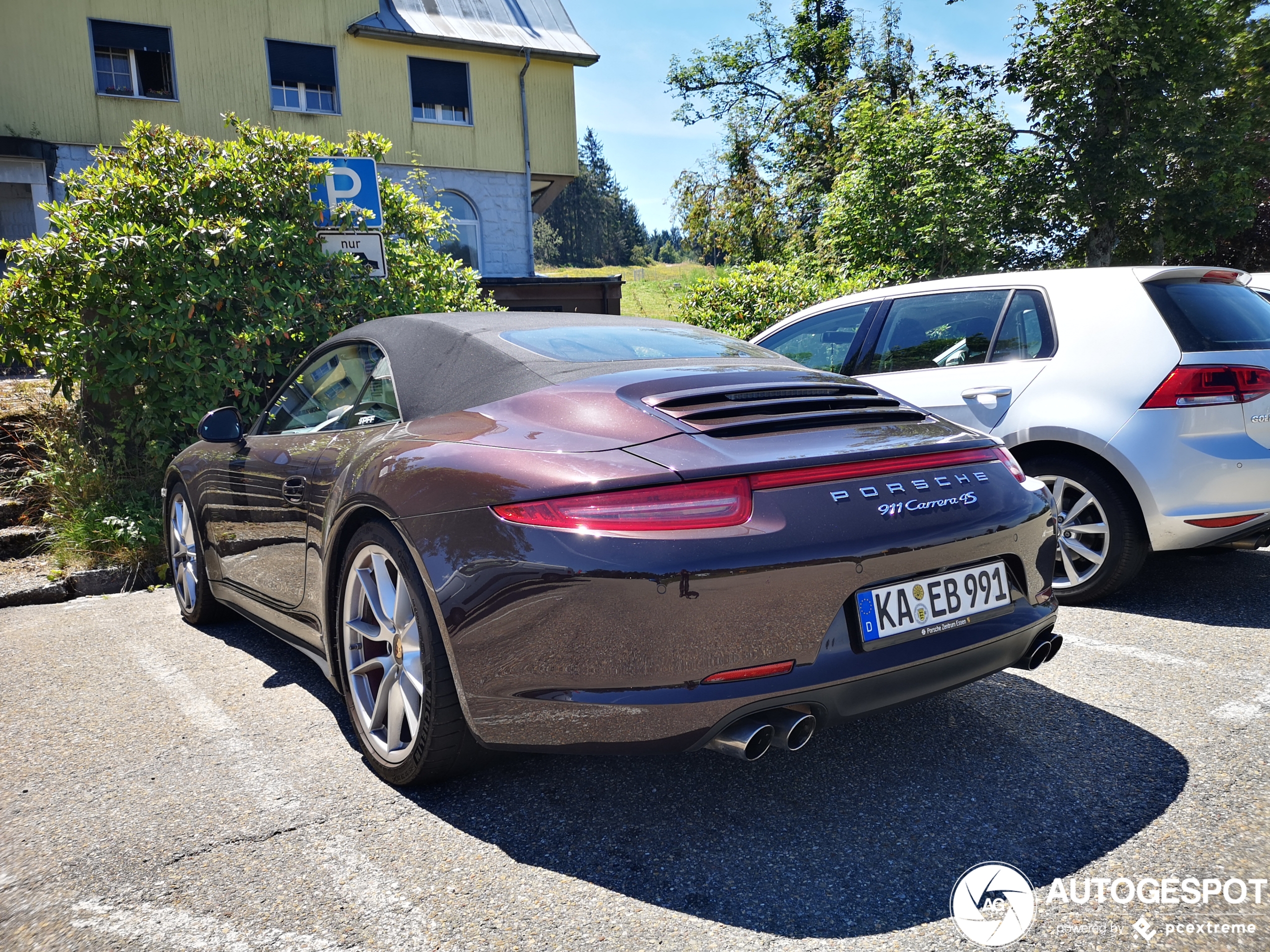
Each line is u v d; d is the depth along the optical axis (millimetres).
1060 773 2379
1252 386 3656
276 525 3170
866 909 1802
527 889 1912
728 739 1920
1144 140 17234
